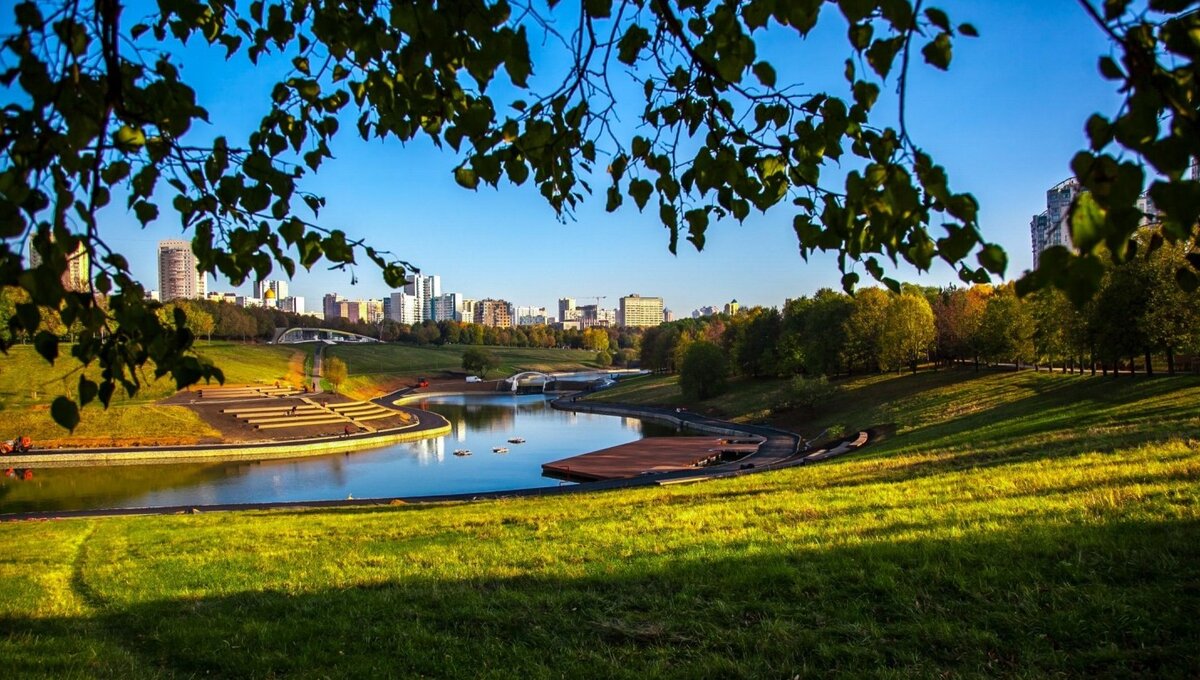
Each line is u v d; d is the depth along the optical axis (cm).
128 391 263
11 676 675
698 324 15412
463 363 14988
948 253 223
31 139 248
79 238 251
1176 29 184
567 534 1330
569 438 6875
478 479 4709
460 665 659
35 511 3612
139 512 2927
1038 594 679
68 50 249
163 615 913
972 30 220
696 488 2097
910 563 819
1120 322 3728
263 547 1489
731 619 713
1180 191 160
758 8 290
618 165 394
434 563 1130
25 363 6938
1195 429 1772
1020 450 2011
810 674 582
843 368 7681
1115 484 1165
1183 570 683
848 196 246
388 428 7369
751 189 358
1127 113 170
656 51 390
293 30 410
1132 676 527
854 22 219
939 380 5984
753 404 7456
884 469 2073
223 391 8600
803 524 1167
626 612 764
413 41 298
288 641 754
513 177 369
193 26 380
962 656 585
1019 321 5450
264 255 351
